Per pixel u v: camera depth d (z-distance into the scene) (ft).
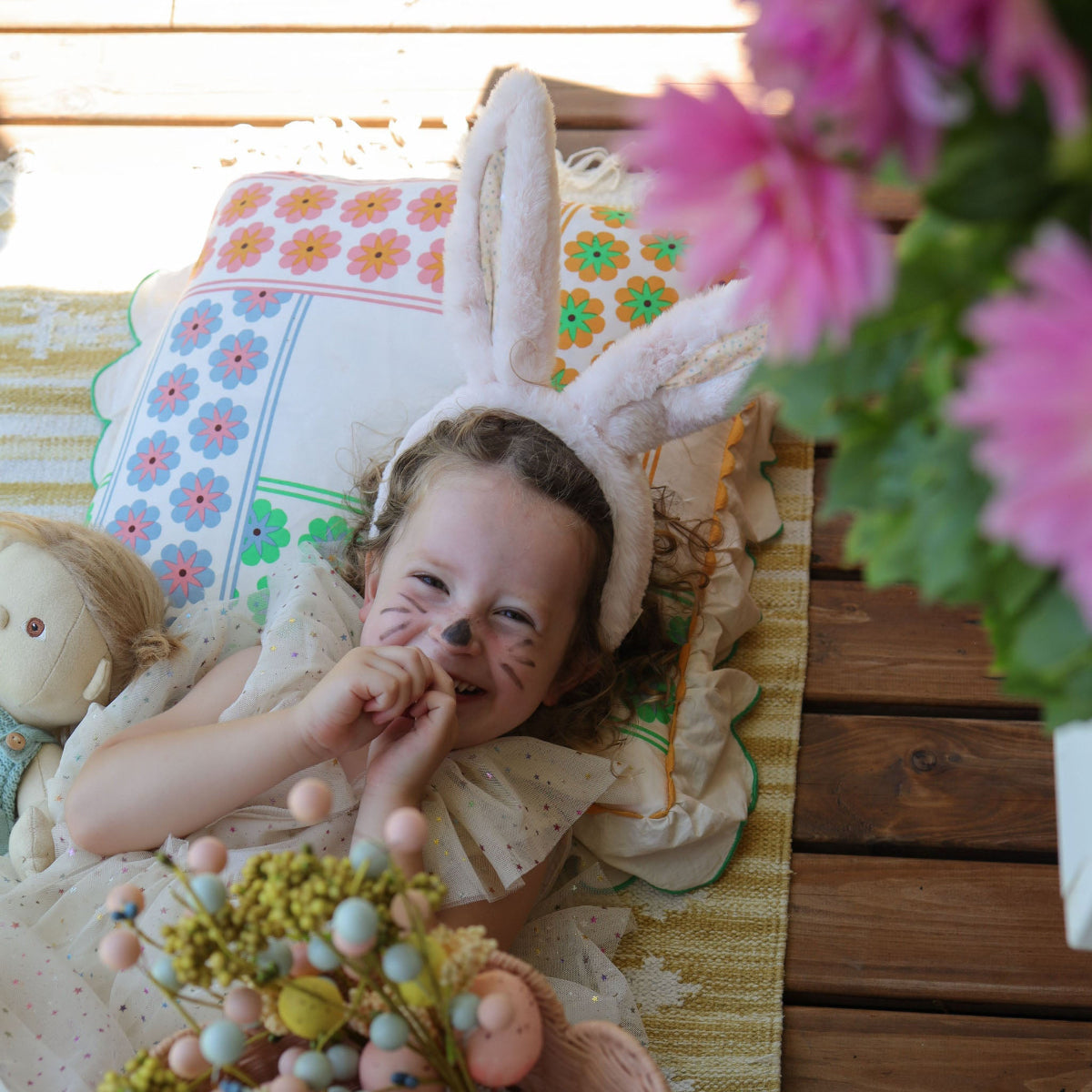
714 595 4.06
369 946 1.79
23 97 5.71
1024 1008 3.56
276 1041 2.24
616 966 3.53
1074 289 0.83
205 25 5.89
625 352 3.32
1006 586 1.18
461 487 3.43
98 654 3.49
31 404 4.81
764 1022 3.48
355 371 4.15
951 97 0.99
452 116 5.46
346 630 3.76
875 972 3.59
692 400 3.36
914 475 1.21
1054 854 3.81
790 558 4.37
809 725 4.06
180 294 4.94
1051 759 3.96
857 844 3.84
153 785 3.18
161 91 5.71
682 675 3.88
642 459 4.12
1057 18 0.96
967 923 3.66
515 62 5.69
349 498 3.98
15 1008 2.94
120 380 4.75
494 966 2.29
